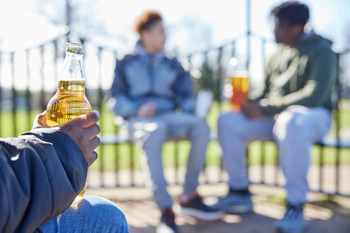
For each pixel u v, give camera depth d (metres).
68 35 3.45
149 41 3.00
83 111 1.17
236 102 2.94
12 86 3.50
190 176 2.78
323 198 3.28
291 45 2.99
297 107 2.75
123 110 2.84
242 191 2.97
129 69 2.98
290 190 2.55
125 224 1.07
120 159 4.85
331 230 2.60
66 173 0.84
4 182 0.71
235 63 3.07
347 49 3.30
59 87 1.17
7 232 0.73
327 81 2.71
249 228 2.65
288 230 2.47
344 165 4.55
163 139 2.56
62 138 0.86
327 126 2.81
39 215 0.76
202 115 2.88
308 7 2.92
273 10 3.04
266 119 2.93
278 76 3.09
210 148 5.91
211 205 2.94
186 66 3.25
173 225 2.44
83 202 1.06
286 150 2.54
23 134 0.87
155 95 3.06
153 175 2.47
